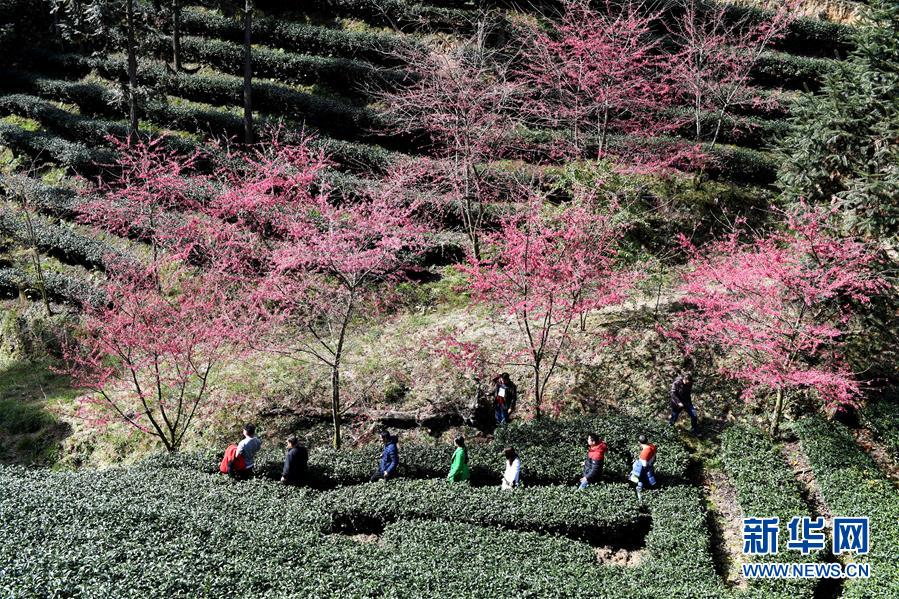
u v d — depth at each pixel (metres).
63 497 13.97
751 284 16.09
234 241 19.78
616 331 19.19
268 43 30.89
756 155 24.34
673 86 25.05
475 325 20.27
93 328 18.81
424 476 16.03
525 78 26.77
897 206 17.27
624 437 16.23
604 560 13.84
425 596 11.51
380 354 19.64
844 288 16.47
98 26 29.28
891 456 15.95
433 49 28.12
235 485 15.22
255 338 17.83
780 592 12.32
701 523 13.94
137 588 11.20
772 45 28.84
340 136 27.91
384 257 17.44
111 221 24.59
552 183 23.67
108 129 28.47
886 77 18.52
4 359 22.75
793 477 15.07
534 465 15.56
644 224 21.50
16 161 28.62
